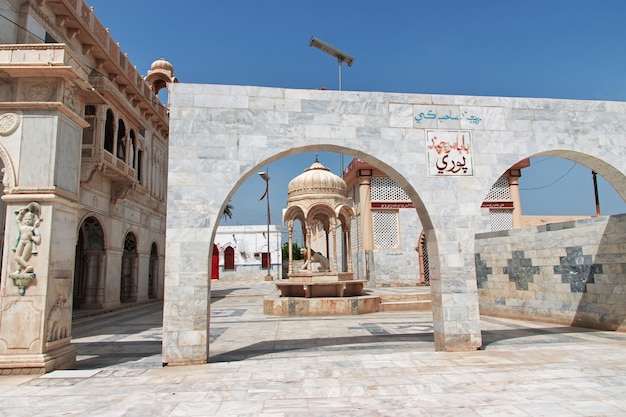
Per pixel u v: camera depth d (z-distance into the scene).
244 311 17.05
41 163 7.65
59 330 7.71
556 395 5.57
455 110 9.34
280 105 8.66
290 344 9.66
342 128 8.83
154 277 24.02
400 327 12.00
